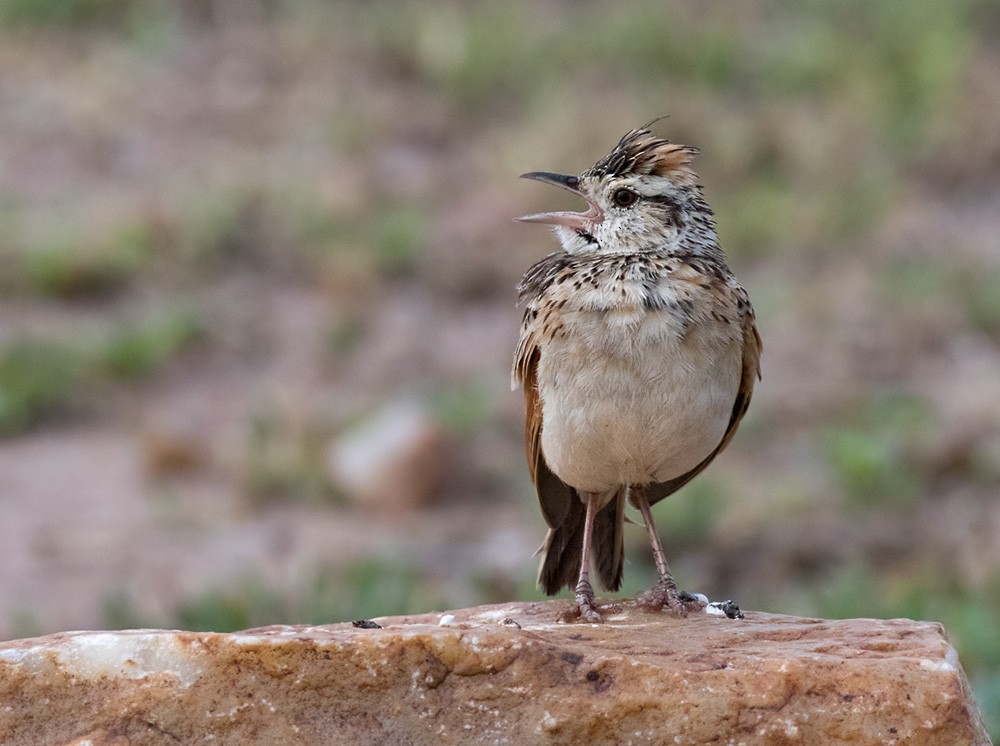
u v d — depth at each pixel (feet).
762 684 19.98
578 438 24.09
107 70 79.87
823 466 49.88
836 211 67.36
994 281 61.41
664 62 78.38
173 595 41.11
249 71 80.12
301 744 19.95
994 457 48.88
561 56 79.41
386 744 19.98
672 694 19.98
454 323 61.67
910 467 49.01
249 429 52.60
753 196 69.00
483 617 24.12
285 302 63.21
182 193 69.21
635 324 23.48
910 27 79.36
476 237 66.69
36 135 73.82
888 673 19.98
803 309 60.64
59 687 20.08
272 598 37.78
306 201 68.90
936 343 57.93
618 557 26.50
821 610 38.91
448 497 49.26
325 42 82.23
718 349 23.85
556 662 20.18
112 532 46.03
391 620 23.65
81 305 62.64
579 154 69.56
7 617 40.24
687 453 24.36
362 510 48.60
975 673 33.88
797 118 73.20
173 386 57.16
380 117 76.13
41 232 65.62
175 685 20.02
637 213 25.18
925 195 69.56
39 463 51.52
